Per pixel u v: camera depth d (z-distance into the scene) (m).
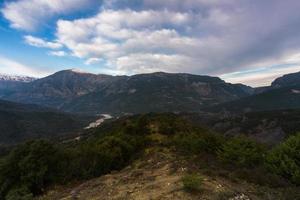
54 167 26.12
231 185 13.98
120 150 29.58
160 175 17.42
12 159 25.78
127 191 14.64
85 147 30.97
